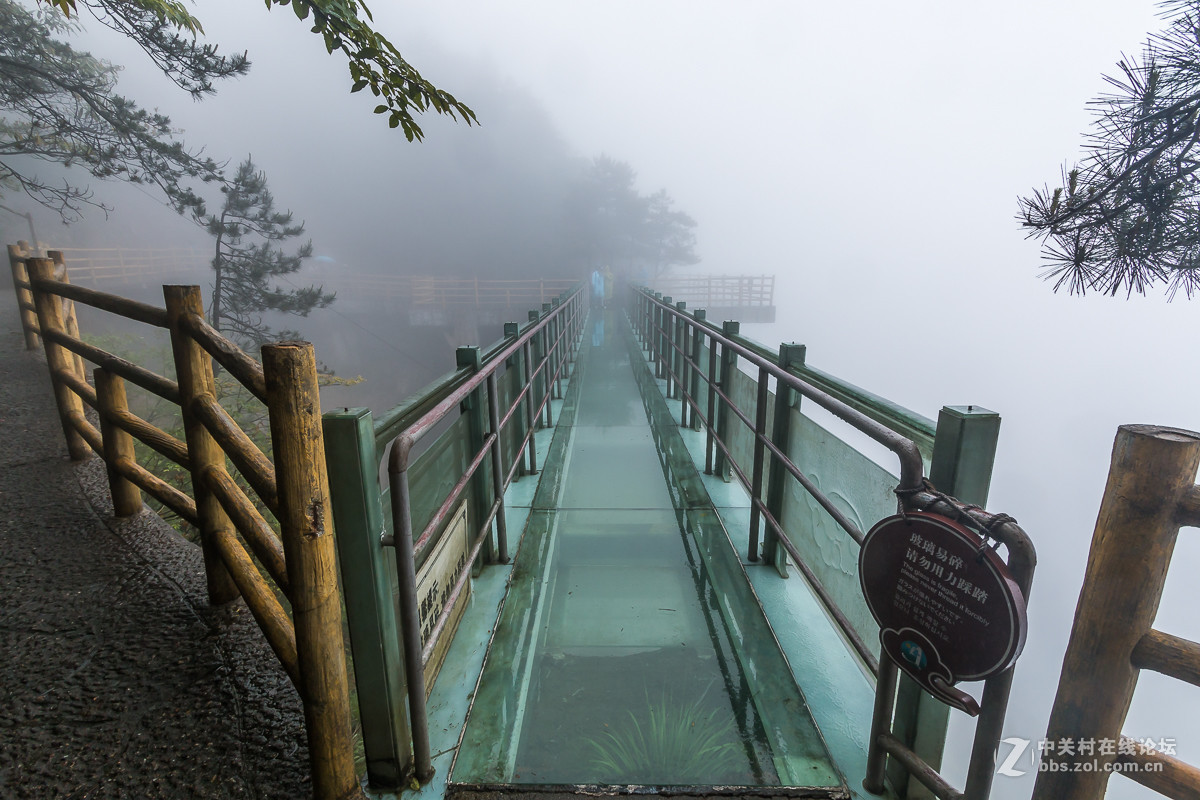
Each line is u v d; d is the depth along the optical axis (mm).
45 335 3775
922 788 1511
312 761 1480
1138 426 955
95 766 1634
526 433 4242
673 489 4012
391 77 2766
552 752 1797
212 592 2389
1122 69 2787
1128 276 2975
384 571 1476
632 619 2547
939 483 1340
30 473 3744
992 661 1087
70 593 2500
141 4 7008
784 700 1976
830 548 2207
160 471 6098
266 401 1301
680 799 1541
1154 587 938
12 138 11156
